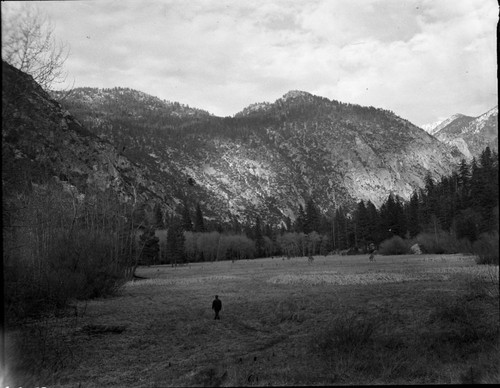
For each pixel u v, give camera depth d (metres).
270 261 90.19
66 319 17.55
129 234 41.22
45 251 19.36
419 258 56.34
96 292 26.78
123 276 32.34
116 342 13.93
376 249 97.00
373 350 10.38
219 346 13.58
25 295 13.04
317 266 57.69
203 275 50.66
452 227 49.81
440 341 11.43
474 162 50.22
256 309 21.00
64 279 21.06
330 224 132.75
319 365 9.51
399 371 8.83
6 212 10.70
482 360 9.09
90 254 26.05
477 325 12.85
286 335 14.77
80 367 10.73
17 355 9.41
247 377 8.91
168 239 85.56
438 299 19.27
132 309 21.91
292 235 123.44
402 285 27.59
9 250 11.54
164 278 47.16
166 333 15.59
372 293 24.31
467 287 21.80
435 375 8.40
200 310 21.22
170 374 9.91
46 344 11.57
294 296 25.17
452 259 44.44
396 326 13.93
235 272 54.34
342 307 19.69
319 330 14.52
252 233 134.88
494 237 24.56
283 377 8.72
